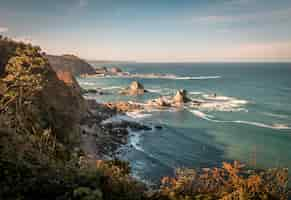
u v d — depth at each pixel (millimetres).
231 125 55250
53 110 37531
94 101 70125
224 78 171250
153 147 41594
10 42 42594
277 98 89312
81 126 45406
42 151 18703
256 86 124562
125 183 12438
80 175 11516
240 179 12625
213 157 37938
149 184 26531
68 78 66500
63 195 9461
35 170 11164
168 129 51969
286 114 65188
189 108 72250
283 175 13023
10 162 11078
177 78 173250
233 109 71250
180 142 44344
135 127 51594
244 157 37875
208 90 111062
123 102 77000
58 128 34688
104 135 44906
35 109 32156
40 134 26359
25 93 31406
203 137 47188
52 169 11891
